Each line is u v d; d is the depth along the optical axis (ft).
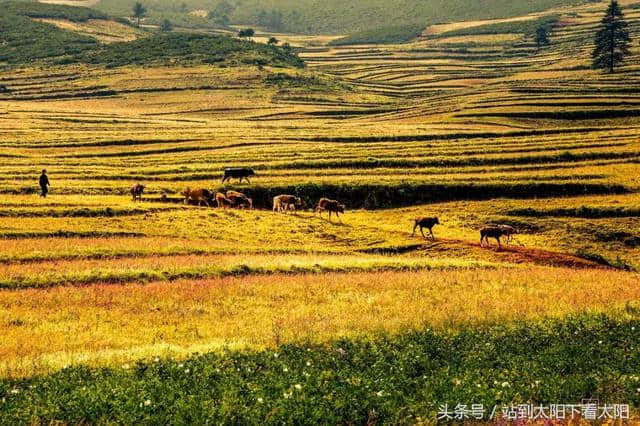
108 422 63.77
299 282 143.74
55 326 107.76
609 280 153.79
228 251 188.75
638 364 83.35
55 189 265.54
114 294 130.11
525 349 90.07
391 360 84.84
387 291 136.36
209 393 71.36
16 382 76.28
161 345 92.22
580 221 244.63
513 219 248.93
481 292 136.26
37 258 165.27
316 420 64.75
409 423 65.57
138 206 237.66
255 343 94.43
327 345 92.27
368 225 241.55
